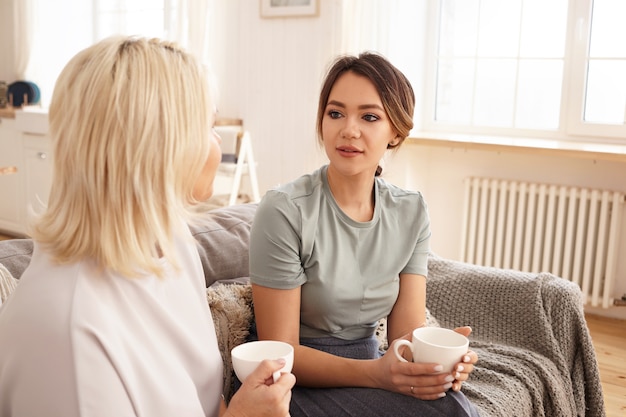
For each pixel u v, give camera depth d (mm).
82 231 893
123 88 883
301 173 4664
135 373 896
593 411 1990
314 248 1465
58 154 903
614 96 3801
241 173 4445
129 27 5406
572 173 3807
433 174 4266
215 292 1581
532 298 2043
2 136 5348
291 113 4656
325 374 1408
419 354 1280
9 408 869
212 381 1061
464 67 4250
